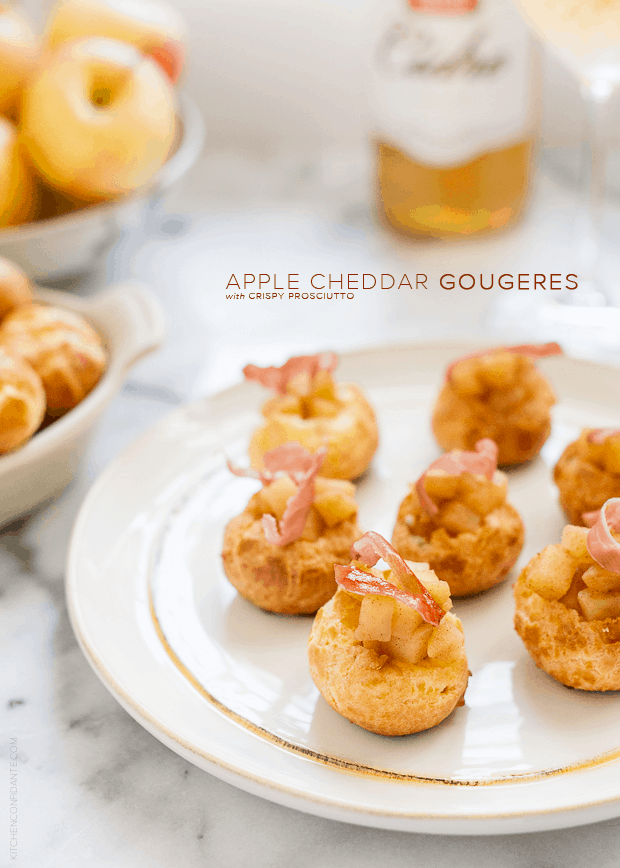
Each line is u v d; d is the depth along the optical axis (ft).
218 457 1.50
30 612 1.36
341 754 1.15
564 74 2.18
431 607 1.16
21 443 1.38
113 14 1.86
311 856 1.13
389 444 1.55
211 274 1.91
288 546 1.31
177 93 2.10
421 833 1.13
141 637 1.27
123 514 1.41
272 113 2.33
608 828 1.14
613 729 1.17
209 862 1.13
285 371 1.48
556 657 1.20
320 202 2.11
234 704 1.21
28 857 1.13
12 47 1.78
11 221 1.75
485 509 1.33
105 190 1.77
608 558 1.18
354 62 2.25
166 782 1.19
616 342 1.72
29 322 1.49
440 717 1.17
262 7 2.20
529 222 2.00
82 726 1.24
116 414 1.64
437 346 1.64
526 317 1.79
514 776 1.13
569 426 1.54
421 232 1.98
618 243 1.95
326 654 1.19
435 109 1.80
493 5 1.73
